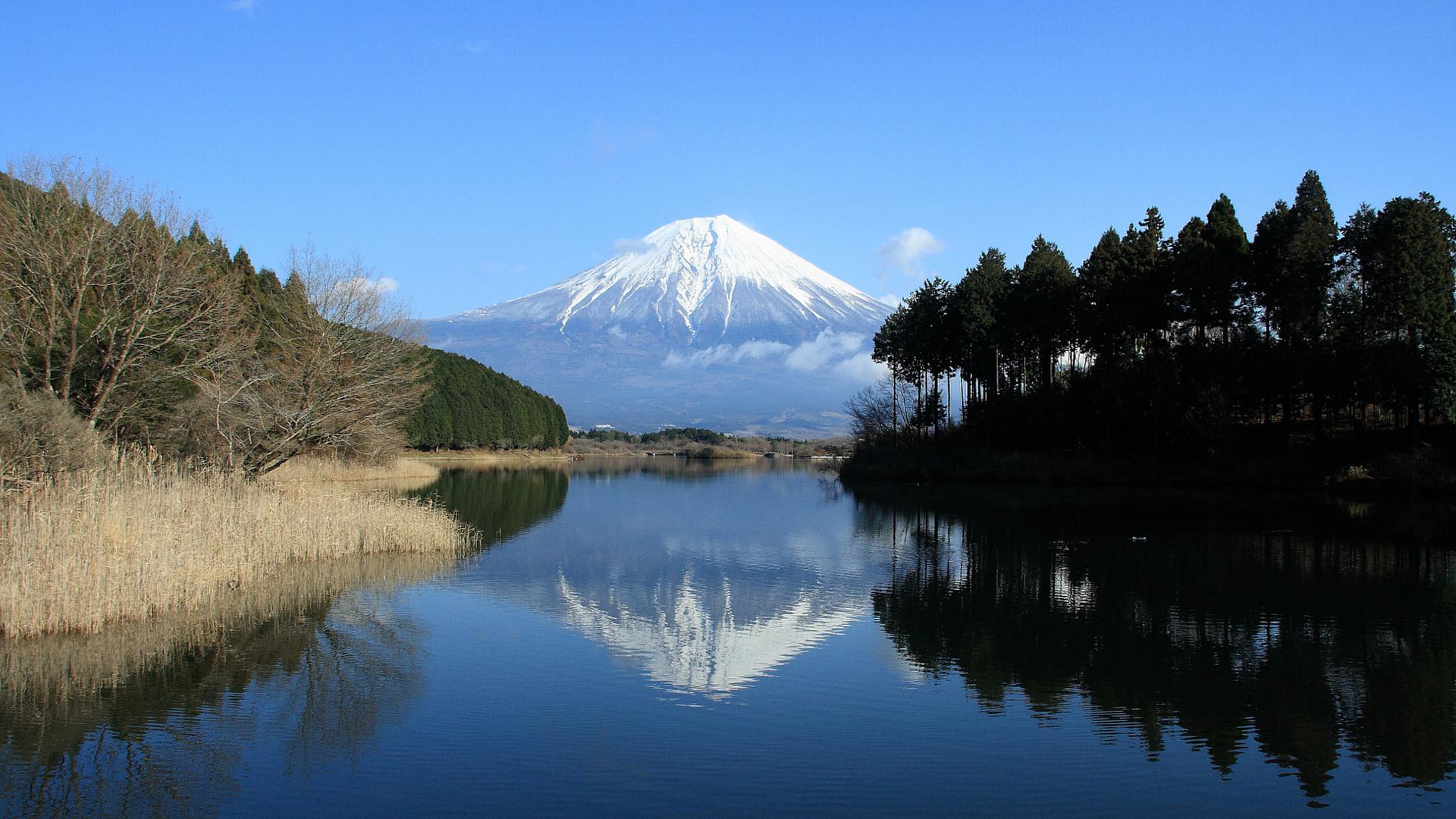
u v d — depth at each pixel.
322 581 23.19
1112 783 11.24
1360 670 15.95
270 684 14.93
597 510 45.06
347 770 11.48
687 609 21.03
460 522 37.47
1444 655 16.92
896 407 75.56
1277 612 20.41
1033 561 27.72
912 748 12.33
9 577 16.56
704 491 59.12
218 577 20.91
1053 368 69.62
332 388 33.41
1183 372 51.97
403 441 52.72
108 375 28.72
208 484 25.58
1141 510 41.03
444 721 13.26
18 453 20.72
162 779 11.24
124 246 29.02
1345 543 30.36
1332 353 46.97
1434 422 49.59
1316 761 11.89
